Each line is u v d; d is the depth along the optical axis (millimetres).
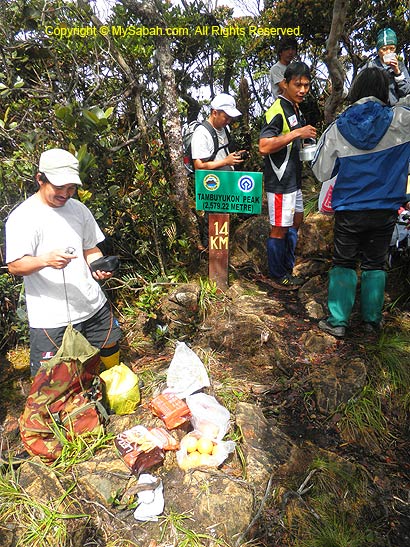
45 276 2475
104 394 2770
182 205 4113
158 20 3750
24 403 3045
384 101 2986
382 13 5684
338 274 3213
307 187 5121
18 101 3699
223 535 2143
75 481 2365
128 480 2354
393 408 2873
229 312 3619
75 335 2465
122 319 3811
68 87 3668
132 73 4043
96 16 3918
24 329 3447
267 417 2791
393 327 3340
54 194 2354
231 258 4449
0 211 3365
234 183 3641
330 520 2256
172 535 2133
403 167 2939
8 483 2363
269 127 3432
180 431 2613
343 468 2477
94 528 2191
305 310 3686
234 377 3115
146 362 3373
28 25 3730
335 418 2781
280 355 3211
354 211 3000
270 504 2287
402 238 3617
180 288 3756
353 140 2889
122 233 4047
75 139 3395
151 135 4098
